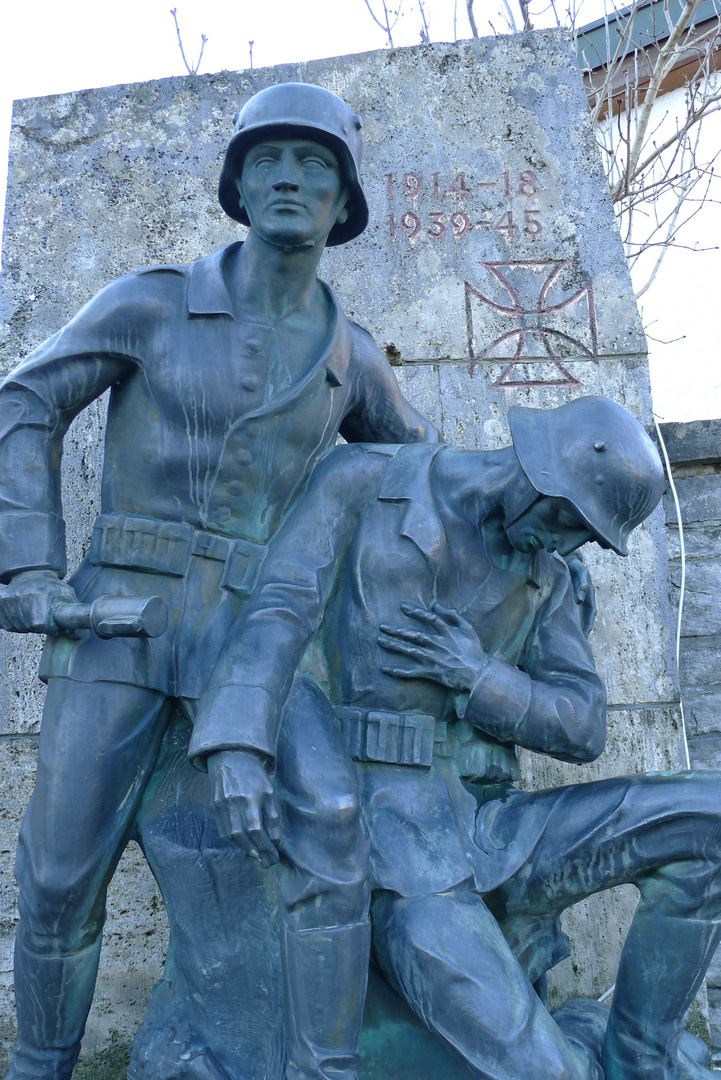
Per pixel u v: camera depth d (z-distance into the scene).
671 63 6.89
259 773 2.06
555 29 4.01
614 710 3.43
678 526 4.09
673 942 2.27
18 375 2.37
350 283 3.76
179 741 2.47
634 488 2.26
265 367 2.42
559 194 3.85
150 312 2.40
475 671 2.32
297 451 2.47
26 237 3.73
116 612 2.16
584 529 2.32
